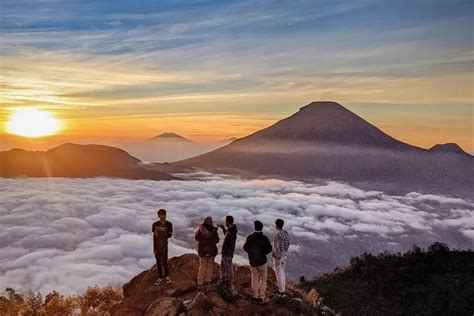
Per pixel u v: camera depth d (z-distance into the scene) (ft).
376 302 83.87
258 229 38.27
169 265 42.22
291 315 36.37
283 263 39.52
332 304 85.40
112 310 38.52
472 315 73.05
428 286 87.81
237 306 36.04
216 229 38.58
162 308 33.96
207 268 38.47
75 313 41.73
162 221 39.45
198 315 33.68
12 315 41.75
